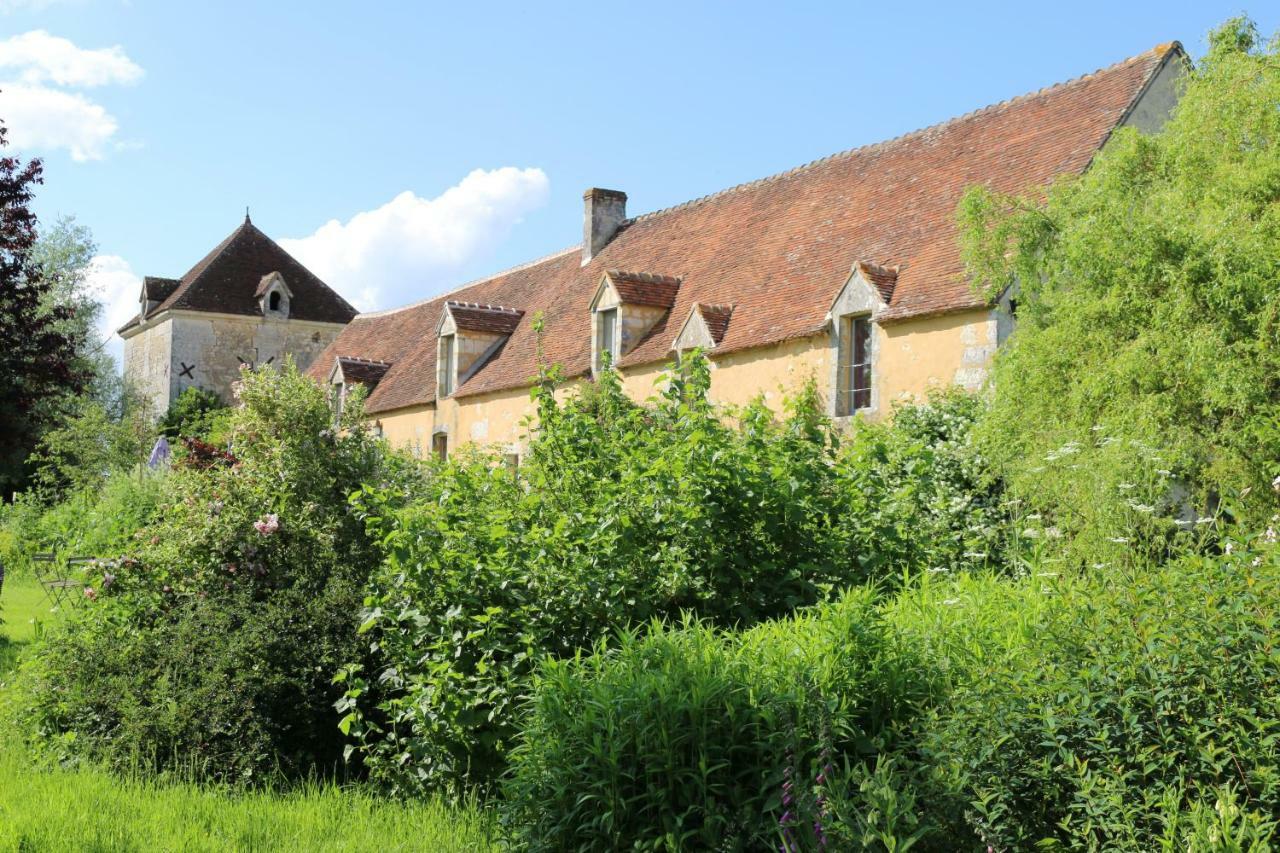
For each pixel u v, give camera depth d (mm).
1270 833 3732
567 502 7617
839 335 15977
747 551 7117
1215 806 3951
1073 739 4348
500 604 6582
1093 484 7188
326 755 7320
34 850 5445
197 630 7605
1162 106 15391
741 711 4938
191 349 45781
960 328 13945
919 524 8508
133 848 5508
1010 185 15695
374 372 32188
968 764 4418
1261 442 7301
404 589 6824
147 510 17484
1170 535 7133
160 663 7531
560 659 6293
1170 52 15477
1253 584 4445
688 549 7047
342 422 11555
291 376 11617
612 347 21328
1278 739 4012
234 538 9023
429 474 11555
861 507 7562
